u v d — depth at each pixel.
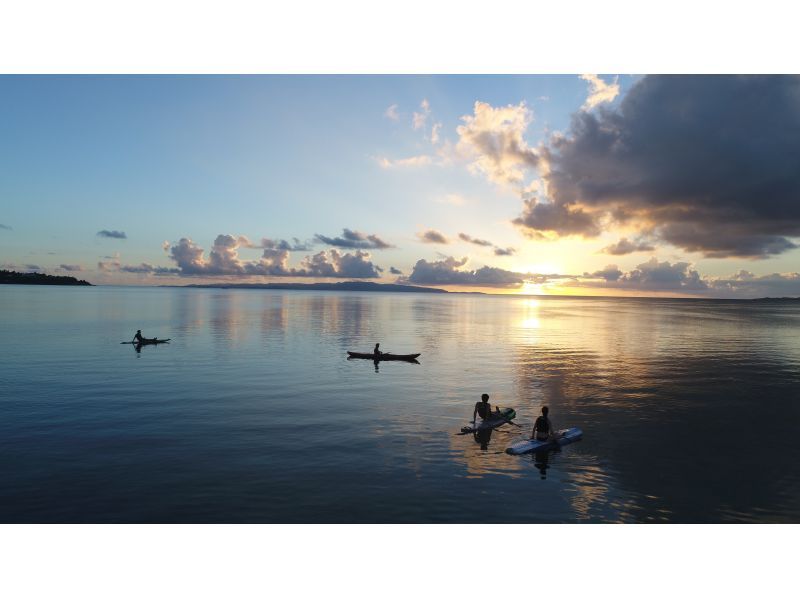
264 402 25.36
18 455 17.20
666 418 23.17
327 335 59.62
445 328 74.75
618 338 61.72
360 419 22.34
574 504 14.05
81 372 33.09
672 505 14.09
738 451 18.53
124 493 14.30
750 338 62.84
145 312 96.56
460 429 21.02
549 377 33.44
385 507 13.70
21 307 103.88
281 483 15.10
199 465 16.44
